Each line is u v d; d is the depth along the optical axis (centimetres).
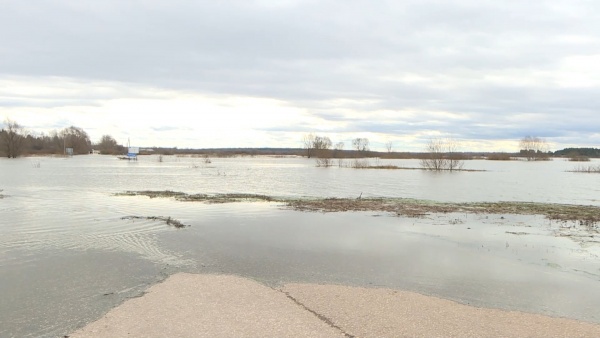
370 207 2797
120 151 18350
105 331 865
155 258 1457
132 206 2728
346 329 889
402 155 16488
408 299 1082
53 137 16400
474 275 1301
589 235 1898
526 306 1055
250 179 5547
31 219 2194
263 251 1579
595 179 6059
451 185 4819
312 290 1143
